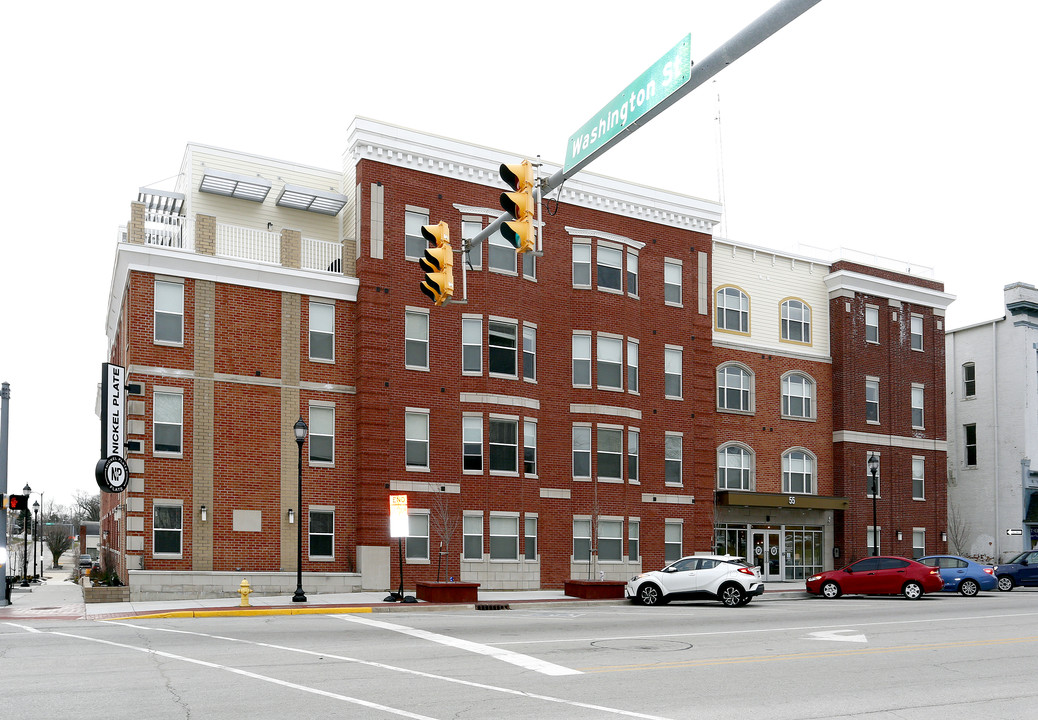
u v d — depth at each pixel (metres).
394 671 13.34
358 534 31.08
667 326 38.34
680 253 39.16
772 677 13.10
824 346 44.84
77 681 12.30
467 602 26.83
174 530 28.73
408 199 32.88
